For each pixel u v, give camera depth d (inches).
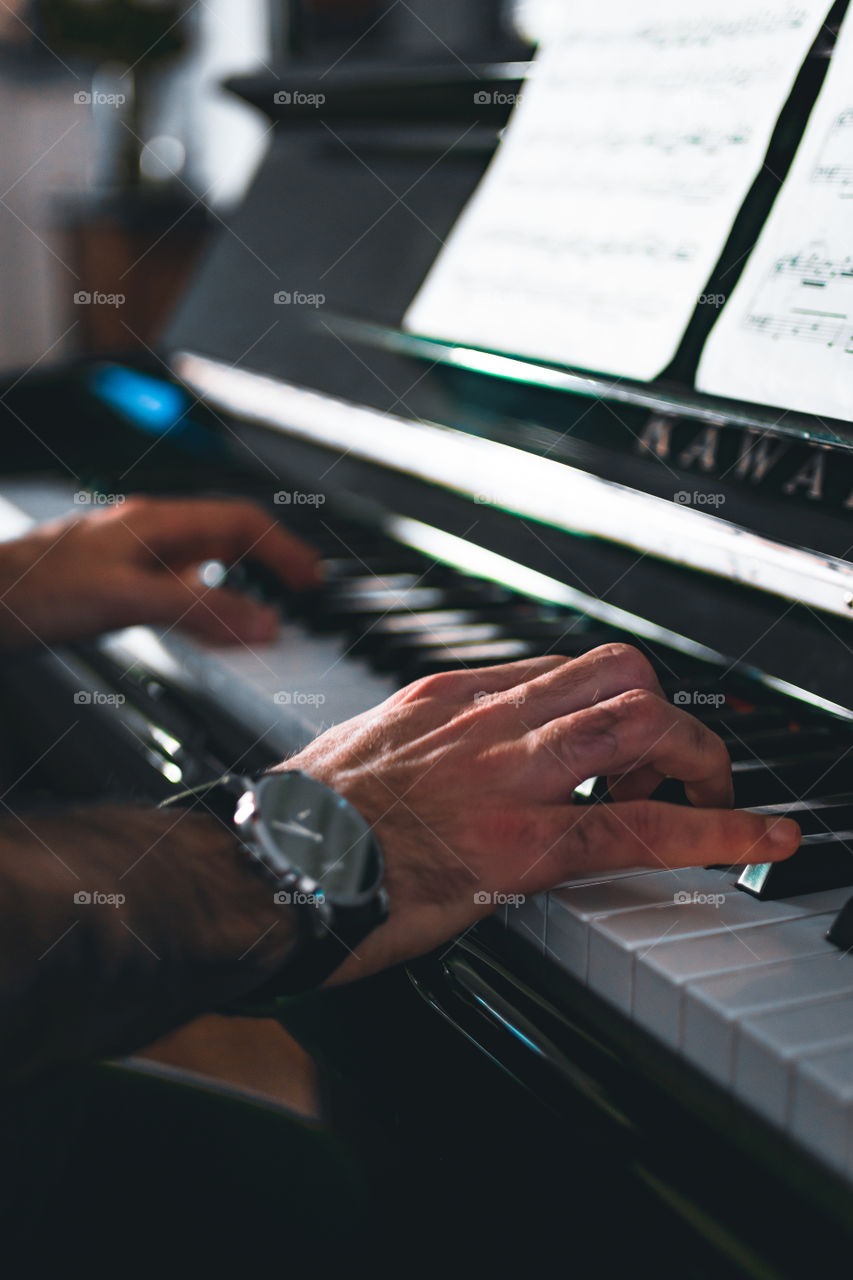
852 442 27.8
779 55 33.8
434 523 43.4
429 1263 28.1
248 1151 29.3
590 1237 21.3
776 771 25.0
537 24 74.0
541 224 40.4
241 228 63.5
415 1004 25.7
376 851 22.9
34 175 165.3
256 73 60.7
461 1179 25.7
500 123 47.8
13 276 169.9
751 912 21.5
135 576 39.8
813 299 30.0
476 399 43.8
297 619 37.8
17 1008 19.6
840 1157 16.1
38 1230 28.1
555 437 39.5
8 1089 20.1
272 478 53.2
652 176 36.6
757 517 31.4
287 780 24.1
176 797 24.9
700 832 22.1
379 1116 29.4
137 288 129.5
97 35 123.6
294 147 62.2
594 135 39.6
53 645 39.8
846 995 18.6
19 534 48.1
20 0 156.6
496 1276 24.6
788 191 31.7
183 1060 31.4
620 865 22.4
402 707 26.2
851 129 30.5
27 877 21.0
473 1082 24.1
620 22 40.3
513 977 23.2
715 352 32.1
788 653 29.2
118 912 21.1
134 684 38.7
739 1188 17.9
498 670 27.0
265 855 22.9
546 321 38.4
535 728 24.4
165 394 62.1
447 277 43.6
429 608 37.2
